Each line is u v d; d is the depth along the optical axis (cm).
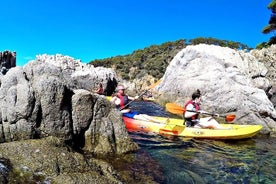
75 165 488
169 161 686
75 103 631
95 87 2600
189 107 1042
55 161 475
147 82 4256
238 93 1396
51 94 592
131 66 5181
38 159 467
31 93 581
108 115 678
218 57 1636
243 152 848
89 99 645
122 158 636
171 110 1148
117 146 667
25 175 431
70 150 551
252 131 1012
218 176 629
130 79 4794
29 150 484
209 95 1516
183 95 1723
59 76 685
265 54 1798
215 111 1452
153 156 701
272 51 1830
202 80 1619
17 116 570
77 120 629
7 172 422
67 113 612
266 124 1233
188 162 701
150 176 562
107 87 2672
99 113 659
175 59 1941
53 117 592
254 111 1295
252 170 688
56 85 600
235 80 1504
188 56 1798
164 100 1852
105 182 465
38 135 579
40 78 616
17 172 432
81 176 460
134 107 1658
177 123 1095
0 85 623
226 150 855
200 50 1738
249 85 1492
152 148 793
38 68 644
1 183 394
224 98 1437
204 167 678
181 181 566
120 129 683
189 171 634
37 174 440
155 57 5178
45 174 445
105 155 632
